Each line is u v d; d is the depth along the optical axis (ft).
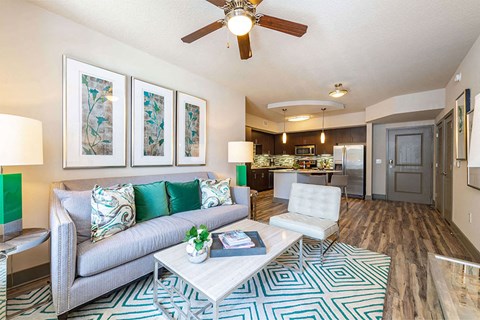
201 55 9.13
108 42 7.78
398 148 18.02
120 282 5.18
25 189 6.07
